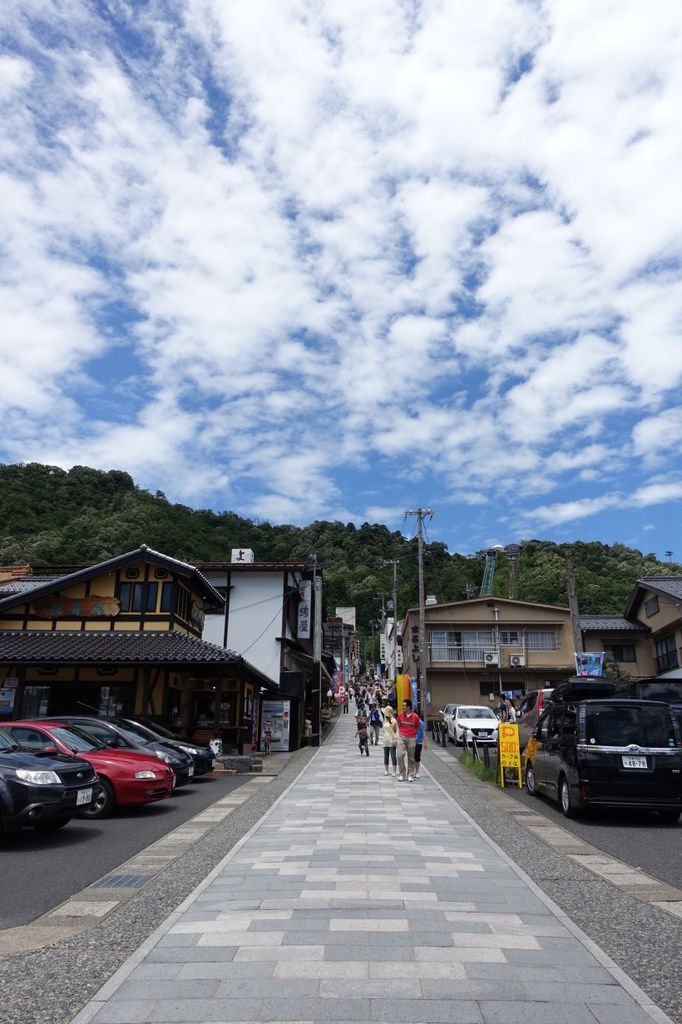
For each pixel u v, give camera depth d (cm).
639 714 1127
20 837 973
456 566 7188
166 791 1191
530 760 1448
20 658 1859
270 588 2897
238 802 1308
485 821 1081
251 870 738
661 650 3625
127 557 2123
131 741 1389
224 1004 407
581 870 758
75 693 2028
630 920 574
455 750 2639
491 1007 402
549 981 439
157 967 463
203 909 595
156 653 1888
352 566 8788
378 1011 397
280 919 562
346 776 1736
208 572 2923
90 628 2120
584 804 1095
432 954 484
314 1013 395
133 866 786
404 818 1095
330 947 497
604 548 6625
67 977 459
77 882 721
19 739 1202
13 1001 422
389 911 584
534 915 575
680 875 756
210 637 2842
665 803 1078
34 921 587
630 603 3834
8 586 2836
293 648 3042
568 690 1742
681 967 470
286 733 2623
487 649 4122
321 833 961
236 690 2355
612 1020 388
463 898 627
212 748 1864
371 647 9469
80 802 960
